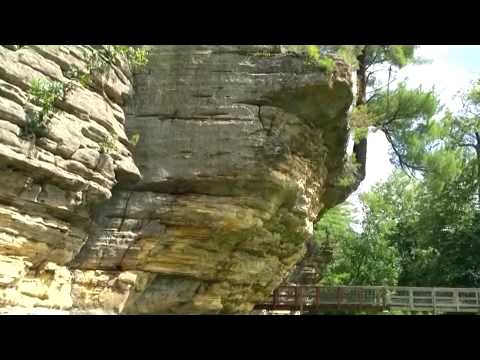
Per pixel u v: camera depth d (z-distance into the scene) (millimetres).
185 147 16906
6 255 12328
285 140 17312
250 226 17469
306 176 19031
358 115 20219
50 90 12797
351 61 14750
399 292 27688
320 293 27469
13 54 12234
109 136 15008
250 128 16734
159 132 17094
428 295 27531
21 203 12562
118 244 16203
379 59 22812
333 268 44281
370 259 44656
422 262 41094
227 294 19641
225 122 16844
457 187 38969
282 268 22891
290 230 20500
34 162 12359
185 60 17281
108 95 15820
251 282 20812
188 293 18172
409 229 46625
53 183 13242
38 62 12930
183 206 16812
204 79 17156
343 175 23031
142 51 15875
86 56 14531
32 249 13000
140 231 16578
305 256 33781
